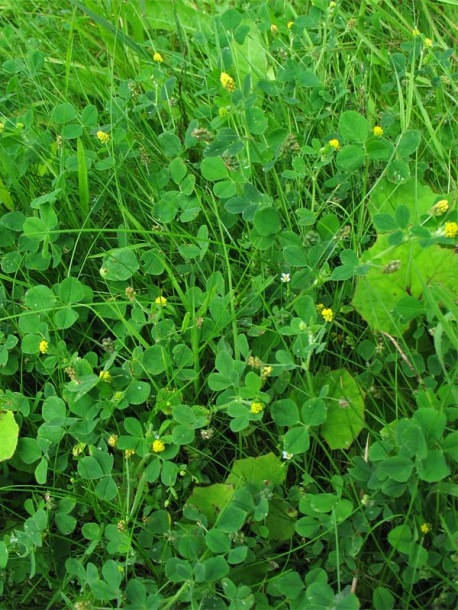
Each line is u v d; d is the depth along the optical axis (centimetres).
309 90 36
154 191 33
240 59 38
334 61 38
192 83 38
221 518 24
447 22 41
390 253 28
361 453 26
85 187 32
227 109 32
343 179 30
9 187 34
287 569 25
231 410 26
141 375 28
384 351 27
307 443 25
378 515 25
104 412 27
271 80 37
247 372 28
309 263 28
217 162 30
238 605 23
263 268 30
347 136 29
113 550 25
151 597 23
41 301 29
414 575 22
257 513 24
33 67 37
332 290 30
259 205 29
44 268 31
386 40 40
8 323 31
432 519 24
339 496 24
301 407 27
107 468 27
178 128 36
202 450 27
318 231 30
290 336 28
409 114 32
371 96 37
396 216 25
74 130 34
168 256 32
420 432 22
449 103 36
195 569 23
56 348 29
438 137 34
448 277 28
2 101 38
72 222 32
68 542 27
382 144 29
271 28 39
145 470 26
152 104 35
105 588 24
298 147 30
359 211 31
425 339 28
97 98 39
